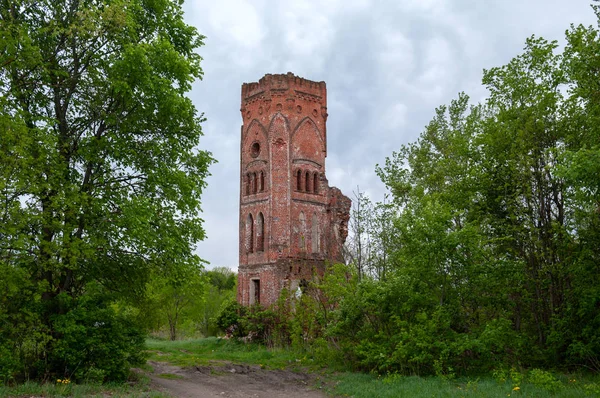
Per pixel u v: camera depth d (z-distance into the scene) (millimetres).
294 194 43906
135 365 20391
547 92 23344
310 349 32062
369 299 24000
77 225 18094
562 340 20922
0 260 16406
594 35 19922
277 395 19922
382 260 32344
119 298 21344
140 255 20547
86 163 19953
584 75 20219
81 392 16094
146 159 20719
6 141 15125
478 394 15883
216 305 61594
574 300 21594
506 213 24766
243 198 46094
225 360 31719
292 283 41562
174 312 53594
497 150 24531
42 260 17000
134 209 18094
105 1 19266
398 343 22031
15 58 16344
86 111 20688
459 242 21406
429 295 22438
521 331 23812
